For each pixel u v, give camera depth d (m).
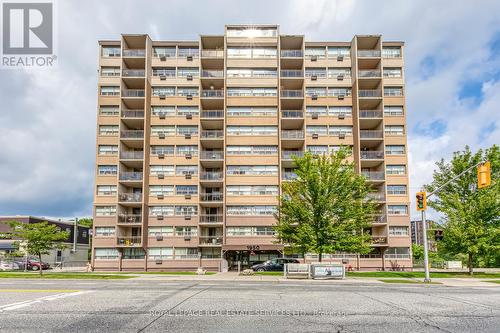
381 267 49.88
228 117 53.97
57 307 12.68
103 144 52.78
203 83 54.84
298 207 34.16
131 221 51.03
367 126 54.69
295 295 16.75
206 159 51.91
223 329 9.58
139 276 30.88
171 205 51.94
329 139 53.72
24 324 9.99
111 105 53.75
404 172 52.00
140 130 53.16
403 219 50.84
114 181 52.00
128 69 55.50
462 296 17.38
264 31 55.34
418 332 9.55
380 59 53.53
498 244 34.62
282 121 53.41
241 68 55.00
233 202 51.41
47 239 34.75
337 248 33.56
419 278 31.56
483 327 10.24
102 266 50.22
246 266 52.16
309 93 54.94
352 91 54.62
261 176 52.25
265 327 9.85
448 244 36.41
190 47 56.09
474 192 36.69
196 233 51.19
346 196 34.59
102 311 11.94
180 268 50.31
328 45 55.75
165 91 54.97
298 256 51.19
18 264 49.38
